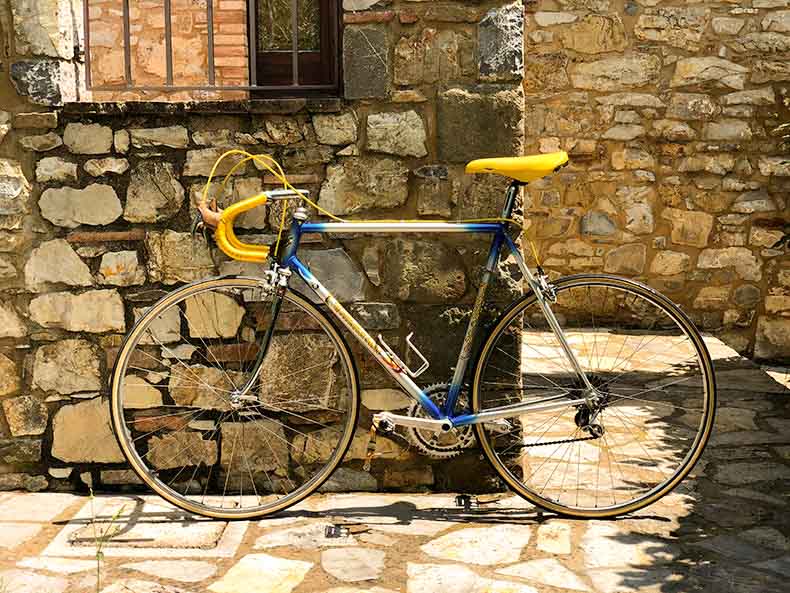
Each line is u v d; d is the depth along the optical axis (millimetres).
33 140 3109
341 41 3178
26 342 3184
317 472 3092
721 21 6285
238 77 5562
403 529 2908
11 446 3215
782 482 3408
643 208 6512
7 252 3146
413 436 3084
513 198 3010
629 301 6570
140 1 5574
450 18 3059
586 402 3057
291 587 2510
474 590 2494
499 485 3232
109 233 3148
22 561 2664
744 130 6344
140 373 3203
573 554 2736
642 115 6438
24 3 3053
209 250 3160
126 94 5461
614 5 6367
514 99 3082
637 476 3438
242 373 3205
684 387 4898
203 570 2617
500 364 3178
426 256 3150
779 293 6426
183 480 3238
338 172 3133
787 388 4934
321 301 3186
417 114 3104
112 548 2764
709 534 2898
